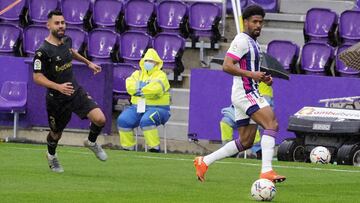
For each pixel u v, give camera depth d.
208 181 32.16
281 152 43.31
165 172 35.00
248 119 30.59
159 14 55.50
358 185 32.09
